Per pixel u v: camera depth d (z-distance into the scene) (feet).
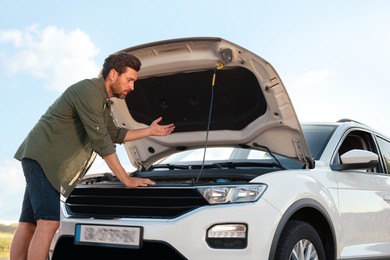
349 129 16.24
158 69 14.42
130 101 15.69
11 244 13.16
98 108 12.30
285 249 12.05
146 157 16.85
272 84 13.38
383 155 17.58
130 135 13.83
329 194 13.75
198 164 15.99
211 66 13.93
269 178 12.26
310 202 12.76
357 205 14.85
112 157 12.41
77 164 12.55
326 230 13.65
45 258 12.02
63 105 12.29
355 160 14.33
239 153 16.05
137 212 12.49
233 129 15.28
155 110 15.79
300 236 12.50
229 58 13.46
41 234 12.00
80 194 13.67
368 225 15.20
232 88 14.34
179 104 15.37
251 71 13.53
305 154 13.91
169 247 11.68
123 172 12.55
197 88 14.76
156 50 14.02
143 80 14.96
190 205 11.98
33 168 12.16
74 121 12.42
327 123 16.51
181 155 16.90
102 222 12.61
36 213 12.05
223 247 11.44
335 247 13.69
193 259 11.49
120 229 12.27
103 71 12.75
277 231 11.68
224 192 11.75
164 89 15.11
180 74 14.51
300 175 13.21
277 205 11.86
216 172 14.29
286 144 14.21
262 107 14.28
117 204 12.93
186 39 13.50
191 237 11.54
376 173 16.58
